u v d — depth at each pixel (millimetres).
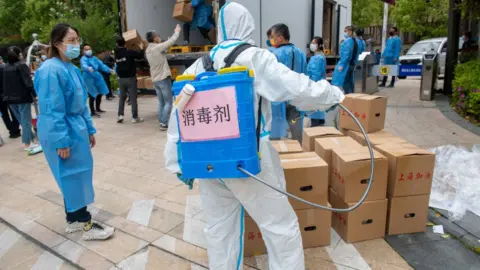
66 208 2945
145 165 4766
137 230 3084
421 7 20031
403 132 5672
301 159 2699
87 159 2881
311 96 1754
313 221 2619
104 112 8789
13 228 3277
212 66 1908
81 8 16281
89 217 2984
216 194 1987
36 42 7406
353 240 2707
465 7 6703
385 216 2738
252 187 1838
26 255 2844
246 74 1632
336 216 2865
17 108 6133
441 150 4395
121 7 7801
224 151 1683
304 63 4152
